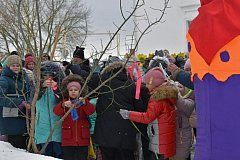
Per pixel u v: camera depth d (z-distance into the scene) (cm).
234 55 297
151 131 450
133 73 473
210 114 315
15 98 456
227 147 306
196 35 325
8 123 468
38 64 369
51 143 459
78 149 452
